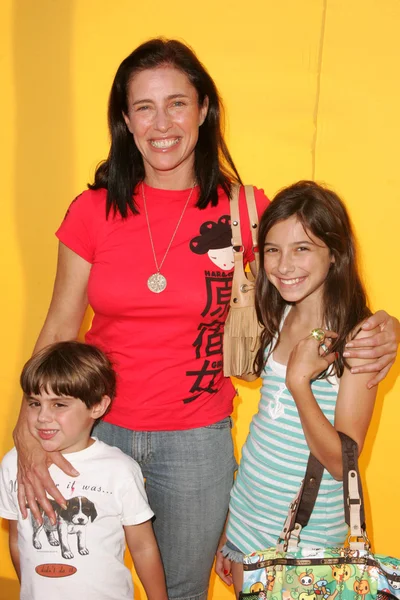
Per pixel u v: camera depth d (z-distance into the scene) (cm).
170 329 195
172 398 197
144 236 197
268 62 250
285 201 184
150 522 195
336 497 181
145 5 249
